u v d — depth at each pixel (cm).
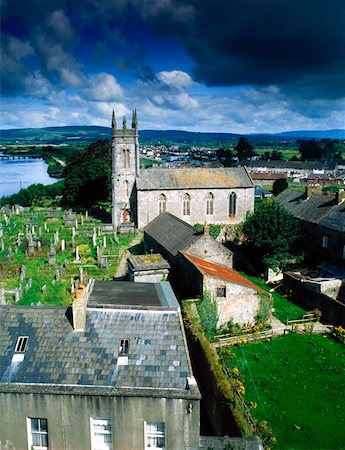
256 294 4475
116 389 2256
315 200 7100
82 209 11581
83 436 2314
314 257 6331
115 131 8812
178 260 5091
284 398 3369
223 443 2283
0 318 2617
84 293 2583
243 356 3984
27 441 2336
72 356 2417
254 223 6181
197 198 8769
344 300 4969
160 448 2339
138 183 8594
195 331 3734
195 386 2262
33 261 6569
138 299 2998
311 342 4275
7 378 2319
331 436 2945
